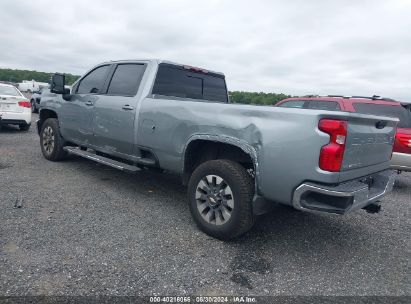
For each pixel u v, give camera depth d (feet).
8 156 22.59
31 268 9.11
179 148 12.89
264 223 13.92
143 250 10.66
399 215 16.49
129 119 14.96
